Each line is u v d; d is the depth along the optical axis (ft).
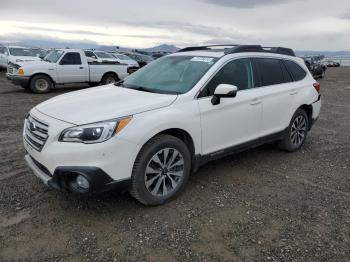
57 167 10.69
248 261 9.61
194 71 14.57
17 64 42.83
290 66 18.84
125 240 10.44
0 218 11.43
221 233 10.93
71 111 11.72
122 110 11.44
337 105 38.19
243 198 13.41
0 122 25.13
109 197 13.05
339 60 215.10
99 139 10.64
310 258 9.81
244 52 16.17
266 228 11.29
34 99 37.73
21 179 14.47
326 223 11.72
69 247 10.05
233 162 17.40
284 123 17.93
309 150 19.98
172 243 10.35
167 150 12.36
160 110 12.14
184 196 13.39
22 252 9.78
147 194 12.03
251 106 15.49
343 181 15.44
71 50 45.09
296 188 14.51
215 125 13.94
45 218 11.51
